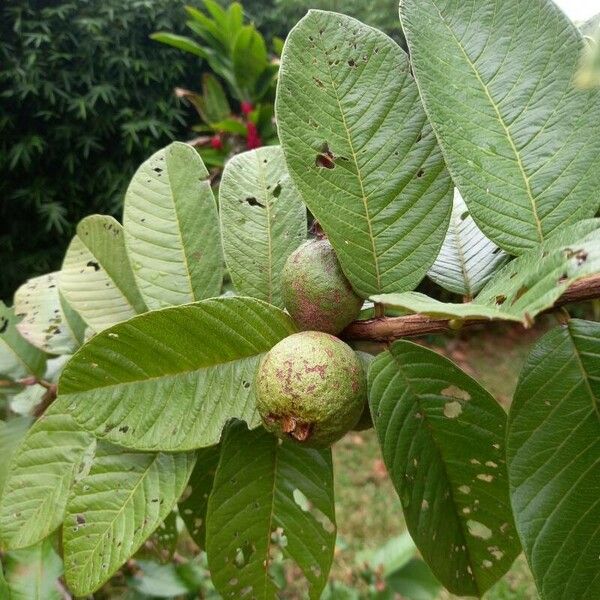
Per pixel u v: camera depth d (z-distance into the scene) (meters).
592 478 0.20
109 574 0.23
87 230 0.30
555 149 0.21
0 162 1.31
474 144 0.21
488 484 0.24
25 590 0.34
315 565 0.26
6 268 1.38
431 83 0.21
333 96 0.22
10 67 1.30
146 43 1.35
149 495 0.24
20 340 0.34
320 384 0.20
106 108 1.35
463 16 0.21
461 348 1.78
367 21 1.47
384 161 0.22
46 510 0.25
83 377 0.23
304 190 0.22
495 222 0.20
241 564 0.26
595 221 0.17
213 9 0.84
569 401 0.20
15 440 0.32
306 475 0.26
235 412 0.23
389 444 0.22
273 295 0.26
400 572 0.65
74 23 1.31
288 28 1.51
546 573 0.19
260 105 0.78
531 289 0.15
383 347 0.23
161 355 0.22
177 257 0.27
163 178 0.28
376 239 0.22
